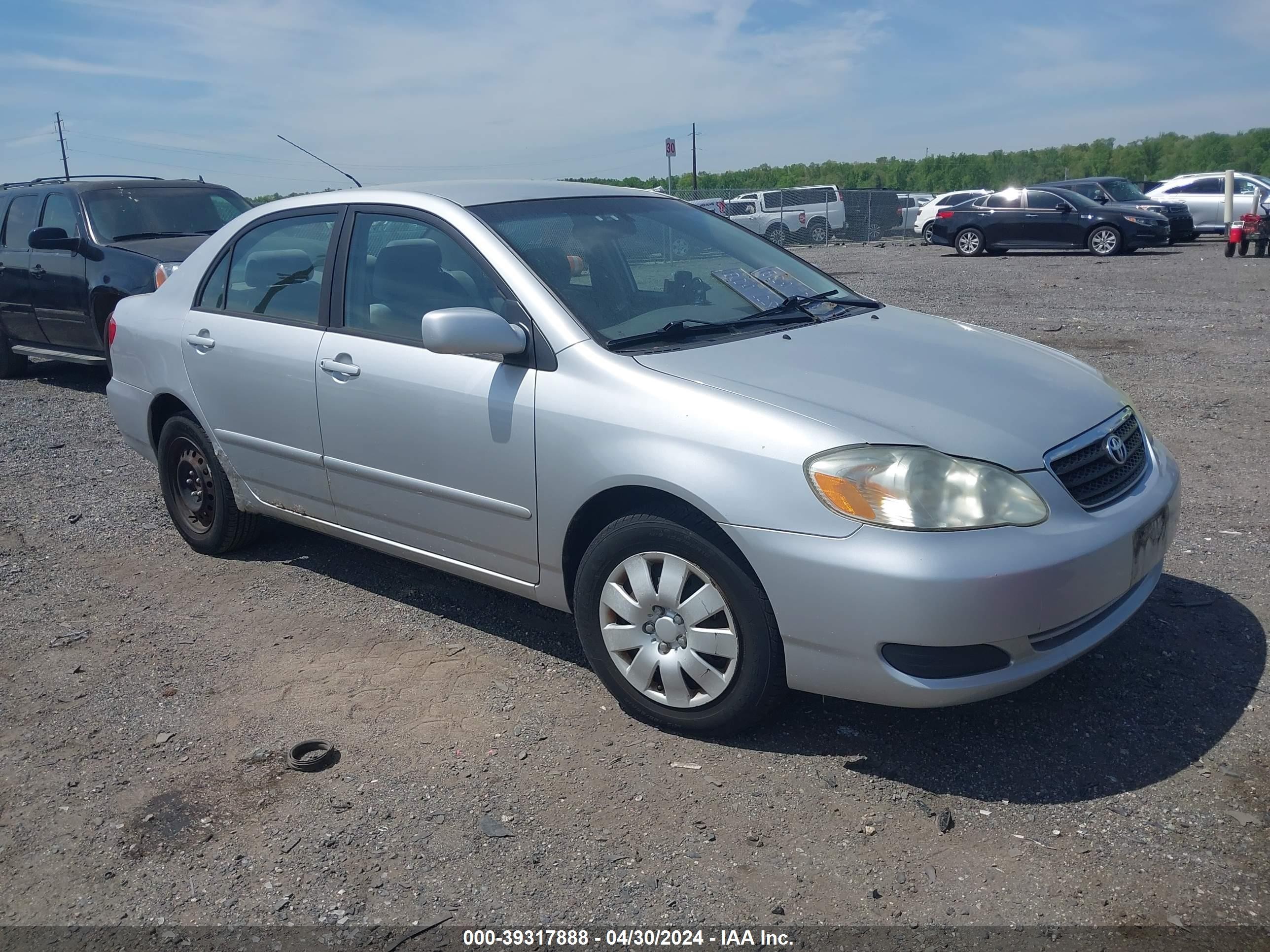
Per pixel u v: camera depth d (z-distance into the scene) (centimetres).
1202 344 962
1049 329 1088
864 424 295
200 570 493
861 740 324
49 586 478
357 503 413
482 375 356
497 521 362
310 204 439
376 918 255
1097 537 295
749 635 306
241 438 454
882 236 3350
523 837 283
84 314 905
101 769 325
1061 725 328
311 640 412
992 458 290
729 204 3225
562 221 396
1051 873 260
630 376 325
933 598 274
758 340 354
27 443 755
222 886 269
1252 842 268
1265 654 368
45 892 270
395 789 307
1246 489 543
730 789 301
